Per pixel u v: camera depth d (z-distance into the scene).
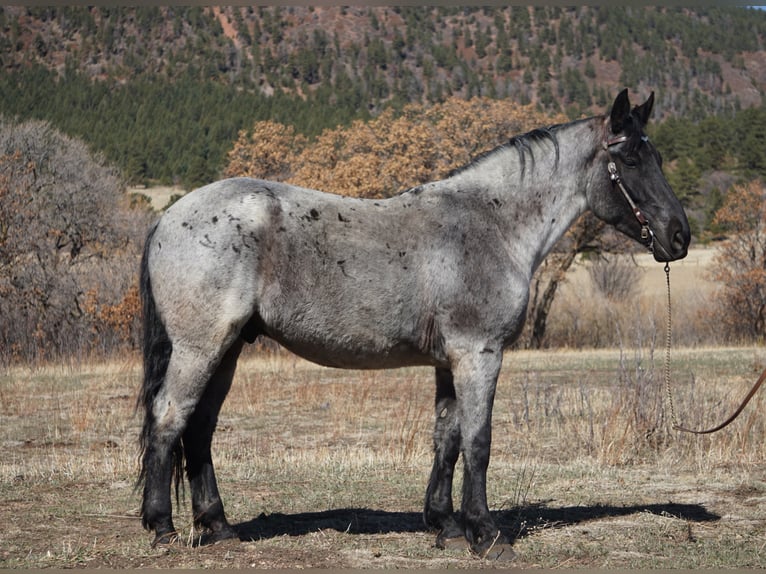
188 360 6.03
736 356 23.30
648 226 6.77
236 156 46.72
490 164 6.75
